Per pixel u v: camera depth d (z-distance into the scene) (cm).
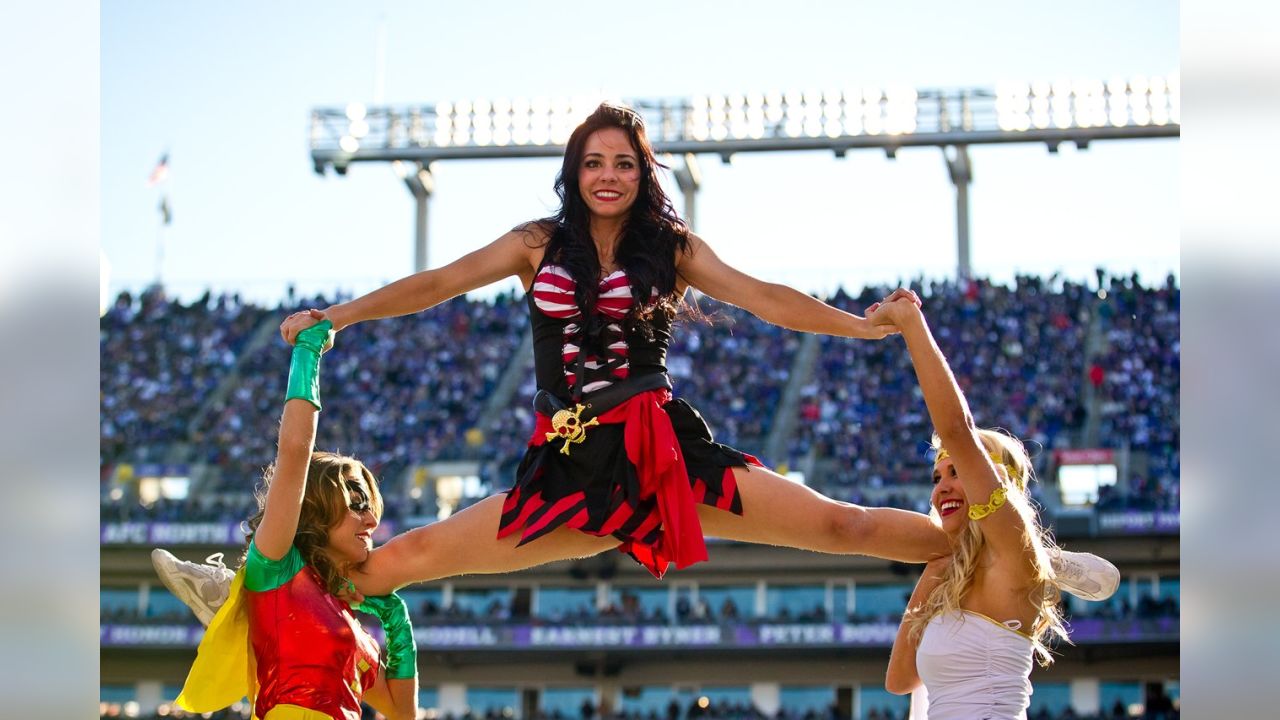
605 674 2450
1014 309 3006
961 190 3061
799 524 444
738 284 445
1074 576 476
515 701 2455
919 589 454
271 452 2859
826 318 429
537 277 443
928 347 403
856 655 2402
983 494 406
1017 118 2898
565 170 446
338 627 417
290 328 421
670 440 430
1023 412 2758
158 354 3122
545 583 2528
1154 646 2333
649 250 443
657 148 2945
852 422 2797
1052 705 2366
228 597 416
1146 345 2867
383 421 2878
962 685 411
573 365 440
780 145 2934
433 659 2470
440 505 2623
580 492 437
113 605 2572
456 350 3069
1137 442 2662
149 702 2448
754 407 2861
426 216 3131
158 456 2869
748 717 2364
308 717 403
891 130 2919
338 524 433
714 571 2498
